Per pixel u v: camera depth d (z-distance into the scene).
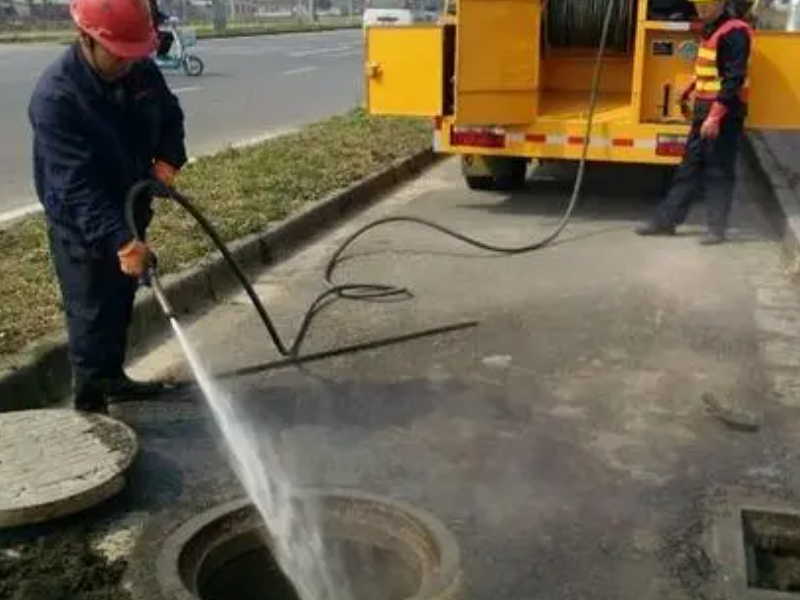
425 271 7.03
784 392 4.93
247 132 12.98
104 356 4.50
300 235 7.81
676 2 8.20
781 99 8.04
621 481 4.02
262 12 67.44
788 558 3.76
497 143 8.77
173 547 3.46
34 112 3.91
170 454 4.20
